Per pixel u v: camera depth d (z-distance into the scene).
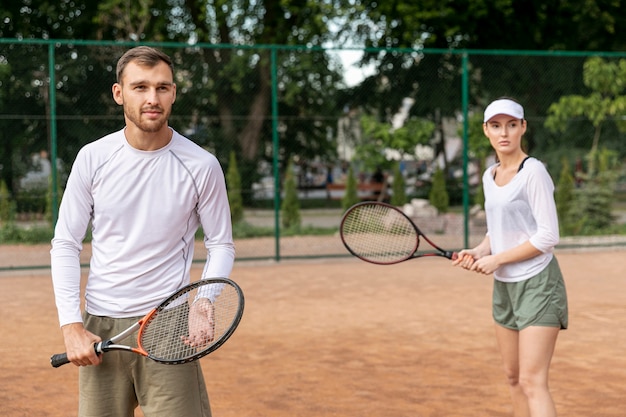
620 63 15.62
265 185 18.05
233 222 16.39
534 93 16.33
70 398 5.21
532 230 3.89
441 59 16.86
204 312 2.86
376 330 7.34
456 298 9.05
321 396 5.23
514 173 3.93
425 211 16.83
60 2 20.81
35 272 11.29
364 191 17.59
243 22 21.41
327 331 7.31
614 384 5.47
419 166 17.47
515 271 3.87
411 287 9.87
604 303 8.60
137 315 2.94
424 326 7.50
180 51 16.66
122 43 11.69
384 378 5.66
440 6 19.52
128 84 2.80
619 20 20.61
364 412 4.88
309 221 17.95
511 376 4.08
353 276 10.84
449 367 5.95
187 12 22.19
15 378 5.71
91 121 14.62
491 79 16.52
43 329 7.50
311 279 10.60
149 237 2.91
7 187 14.31
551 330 3.81
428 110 17.17
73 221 2.93
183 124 16.72
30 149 14.37
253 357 6.31
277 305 8.70
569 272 11.01
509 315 3.99
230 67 16.92
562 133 16.34
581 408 4.95
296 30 21.28
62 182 14.52
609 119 15.52
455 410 4.91
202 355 2.65
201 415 2.99
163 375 2.93
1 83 13.97
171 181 2.91
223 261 3.01
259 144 17.75
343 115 17.48
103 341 2.86
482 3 19.44
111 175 2.88
